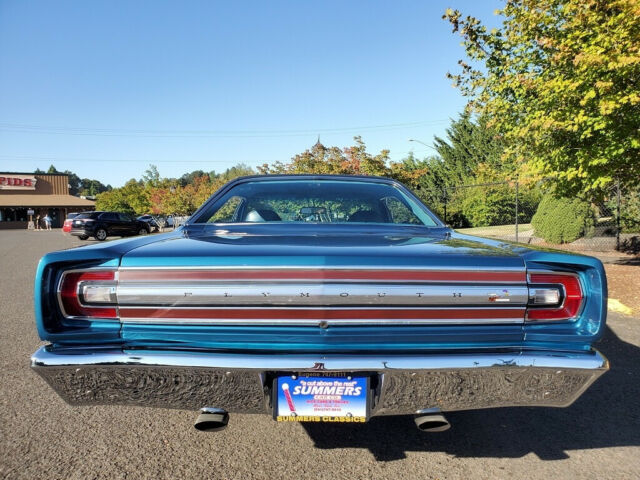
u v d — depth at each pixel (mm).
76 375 1844
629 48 5730
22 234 34156
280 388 1883
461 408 1949
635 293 6660
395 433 2754
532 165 7707
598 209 14906
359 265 1831
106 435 2707
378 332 1863
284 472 2307
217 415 1897
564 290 1952
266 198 3105
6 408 3066
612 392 3369
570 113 6629
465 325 1893
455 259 1890
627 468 2352
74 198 59312
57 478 2244
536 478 2256
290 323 1835
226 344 1869
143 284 1840
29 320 5465
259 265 1822
